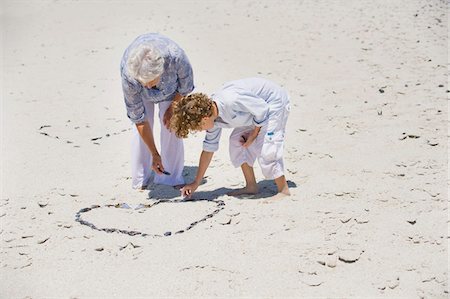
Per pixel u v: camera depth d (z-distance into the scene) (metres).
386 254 4.76
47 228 5.46
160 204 5.86
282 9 14.76
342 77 10.12
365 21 13.39
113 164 7.12
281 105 5.69
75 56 12.41
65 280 4.62
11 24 15.09
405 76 9.88
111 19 14.88
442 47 11.34
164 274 4.62
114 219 5.57
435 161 6.61
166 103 6.04
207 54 11.83
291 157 6.96
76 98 9.92
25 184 6.52
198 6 15.49
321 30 12.98
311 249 4.86
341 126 7.92
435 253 4.75
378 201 5.68
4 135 8.22
